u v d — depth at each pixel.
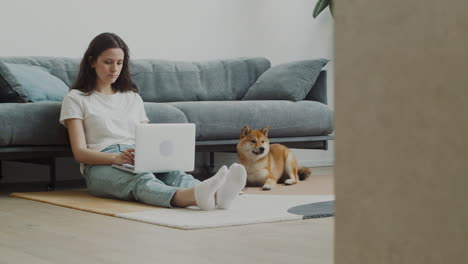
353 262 0.61
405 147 0.55
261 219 2.11
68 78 3.96
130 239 1.79
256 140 3.49
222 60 4.66
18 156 3.21
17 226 2.07
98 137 3.00
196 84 4.46
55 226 2.06
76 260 1.48
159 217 2.19
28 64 3.83
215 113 3.87
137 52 4.56
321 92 4.40
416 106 0.54
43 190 3.55
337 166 0.62
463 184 0.50
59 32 4.23
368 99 0.58
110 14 4.45
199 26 4.83
